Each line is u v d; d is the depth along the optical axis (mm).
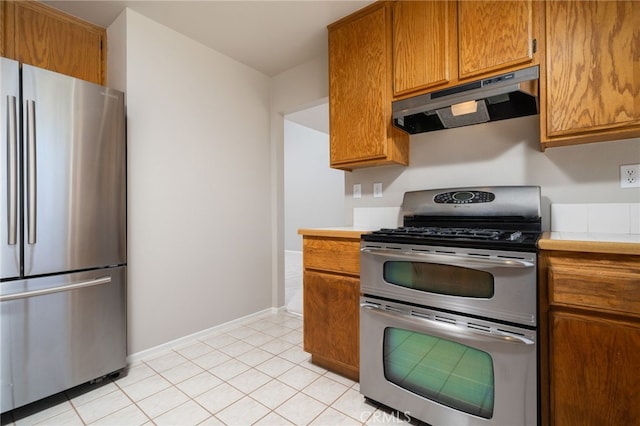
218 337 2434
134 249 2045
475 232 1474
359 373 1682
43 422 1437
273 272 3049
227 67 2656
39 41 1986
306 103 2791
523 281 1131
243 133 2787
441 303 1322
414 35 1785
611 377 1021
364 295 1602
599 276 1031
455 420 1275
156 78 2168
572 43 1342
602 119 1281
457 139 1954
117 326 1812
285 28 2252
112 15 2096
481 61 1562
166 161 2225
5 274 1417
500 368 1169
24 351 1471
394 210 2188
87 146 1683
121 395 1649
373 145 1948
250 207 2846
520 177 1735
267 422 1427
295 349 2211
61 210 1586
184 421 1438
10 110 1426
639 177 1423
